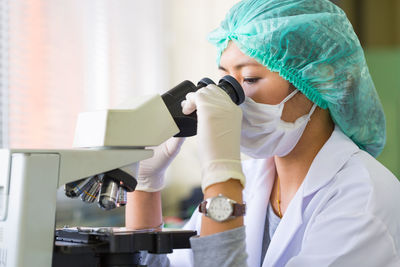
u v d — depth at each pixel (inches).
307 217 48.6
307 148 52.7
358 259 42.3
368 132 55.8
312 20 47.5
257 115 48.6
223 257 37.1
